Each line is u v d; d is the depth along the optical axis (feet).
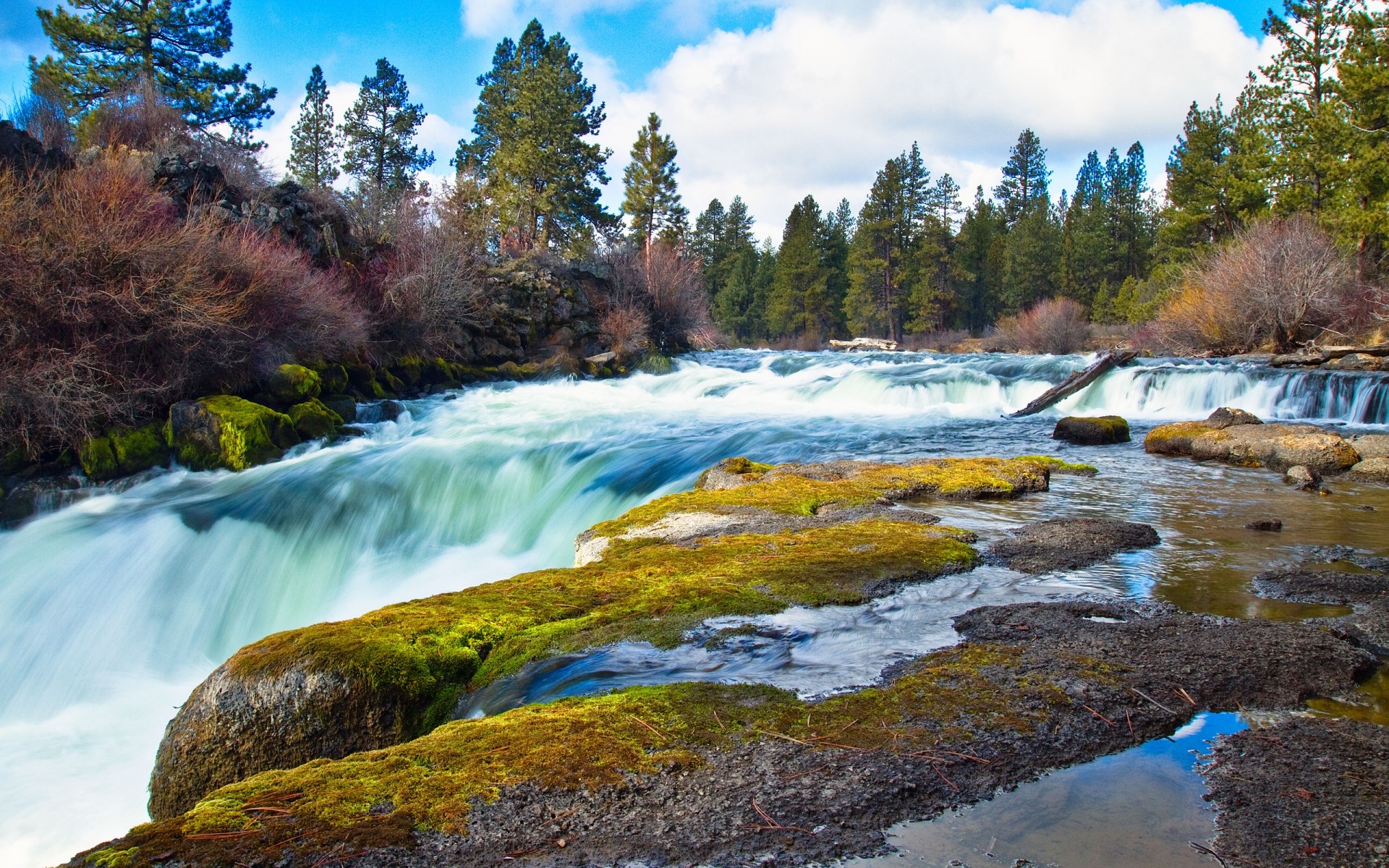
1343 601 16.30
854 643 13.96
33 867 14.97
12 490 41.50
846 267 276.41
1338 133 100.68
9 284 43.73
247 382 54.19
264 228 65.72
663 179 199.72
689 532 22.63
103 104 89.30
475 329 85.25
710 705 11.24
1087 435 42.24
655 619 15.26
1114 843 8.09
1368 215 92.84
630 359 94.48
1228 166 140.87
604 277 105.91
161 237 49.44
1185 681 11.90
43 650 26.89
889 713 10.89
